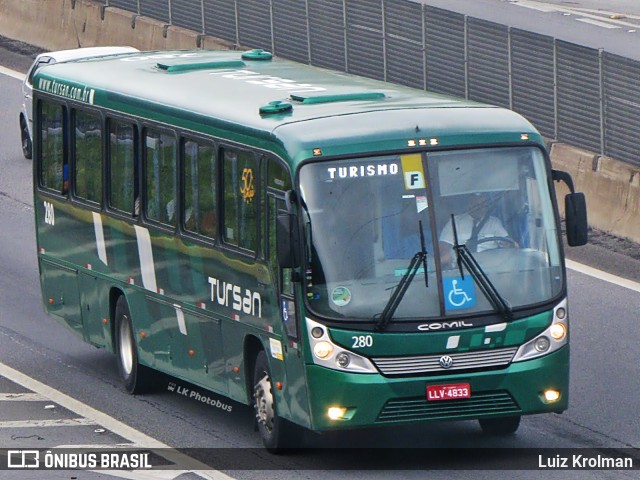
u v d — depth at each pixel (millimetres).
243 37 104250
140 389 52625
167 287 49562
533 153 42656
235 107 46062
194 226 47656
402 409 40906
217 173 46031
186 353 48875
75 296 56906
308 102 45219
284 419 43562
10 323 63000
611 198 71438
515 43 79375
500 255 41875
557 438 45531
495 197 42094
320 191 41250
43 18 120750
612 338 56531
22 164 90750
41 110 58594
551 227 42500
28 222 79375
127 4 114312
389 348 40719
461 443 45188
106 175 53406
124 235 52312
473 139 42219
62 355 58312
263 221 43344
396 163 41625
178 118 48281
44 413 50125
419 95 46625
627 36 129500
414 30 88250
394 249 41250
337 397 40688
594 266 66750
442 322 40844
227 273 45688
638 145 71125
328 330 40750
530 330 41594
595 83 73438
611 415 47938
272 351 43219
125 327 53188
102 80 54250
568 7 145625
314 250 41031
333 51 96000
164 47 109875
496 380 41250
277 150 42250
